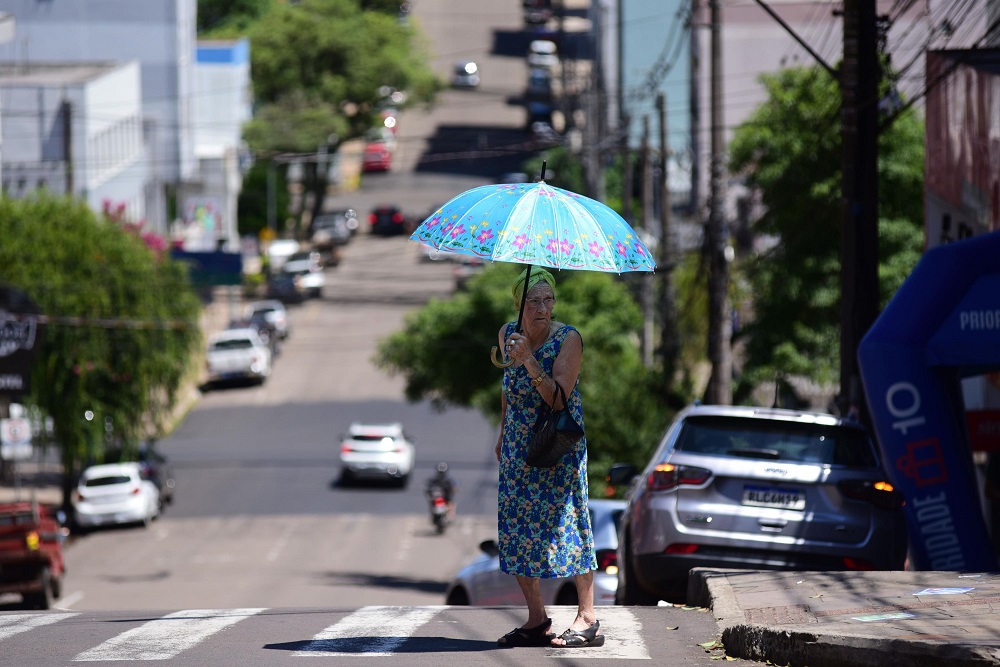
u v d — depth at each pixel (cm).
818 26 18712
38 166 18888
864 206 5769
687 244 12656
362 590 9512
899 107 6462
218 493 14825
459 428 18550
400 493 14900
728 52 19325
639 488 3716
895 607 2459
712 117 8362
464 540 12300
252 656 2334
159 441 17650
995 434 5388
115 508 12950
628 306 12731
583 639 2439
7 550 7638
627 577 3747
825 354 9544
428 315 13662
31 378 13038
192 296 14662
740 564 3472
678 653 2409
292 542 12219
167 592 9512
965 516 4228
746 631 2348
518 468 2400
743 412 3641
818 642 2131
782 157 9619
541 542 2408
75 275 13450
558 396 2333
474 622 2830
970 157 5847
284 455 16825
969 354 4184
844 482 3488
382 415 19100
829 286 9450
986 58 6022
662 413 10456
